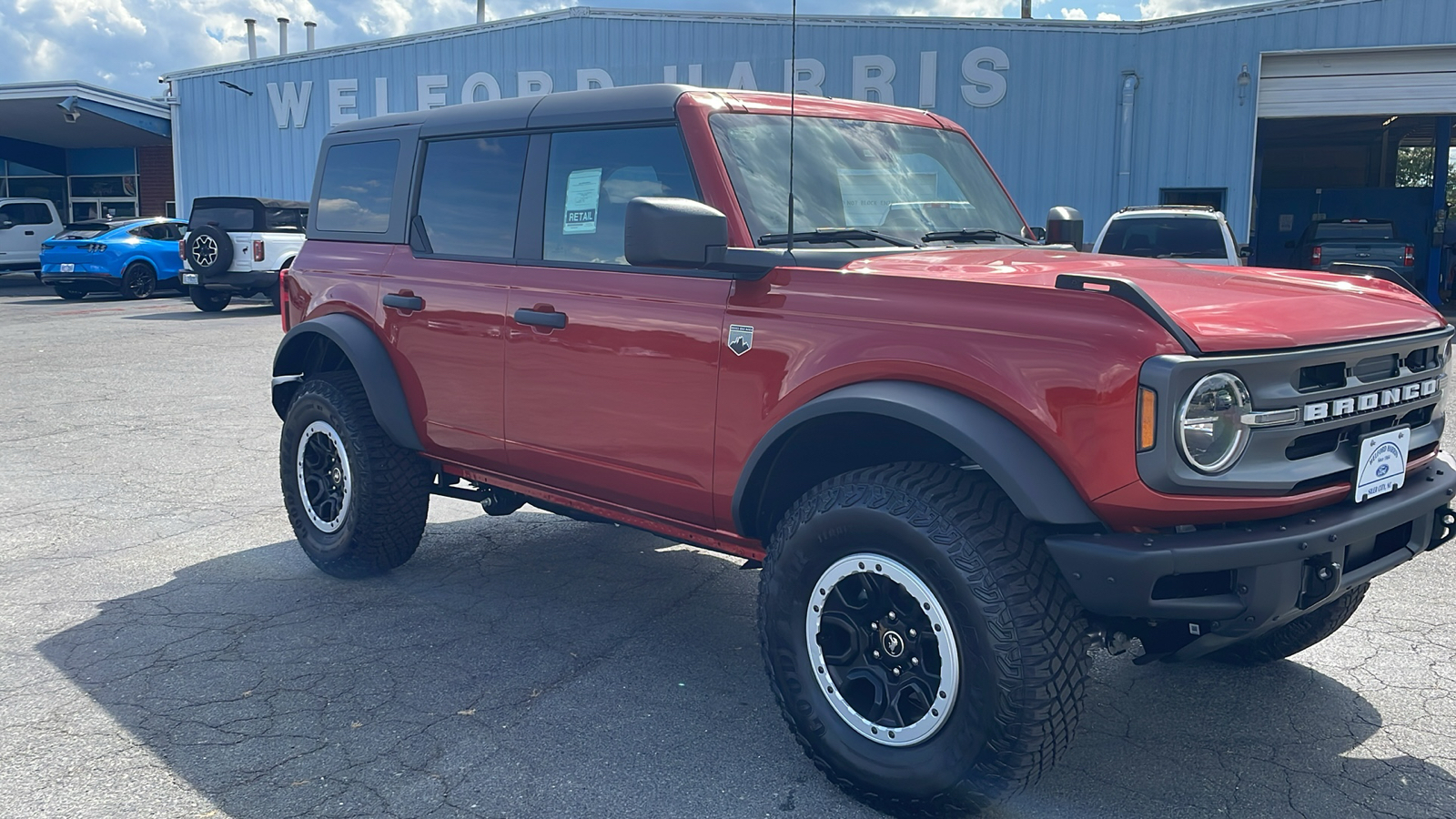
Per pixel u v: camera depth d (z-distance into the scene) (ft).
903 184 13.04
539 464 13.26
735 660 13.51
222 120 90.79
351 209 16.30
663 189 12.00
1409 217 89.04
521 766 10.73
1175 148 67.05
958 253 11.71
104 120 91.50
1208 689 12.60
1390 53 64.23
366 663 13.25
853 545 9.75
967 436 9.02
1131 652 13.64
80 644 13.82
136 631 14.30
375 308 15.33
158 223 75.82
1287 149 108.47
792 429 10.29
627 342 11.93
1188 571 8.54
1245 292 10.02
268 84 88.33
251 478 23.26
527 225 13.47
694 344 11.27
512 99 14.26
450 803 10.02
